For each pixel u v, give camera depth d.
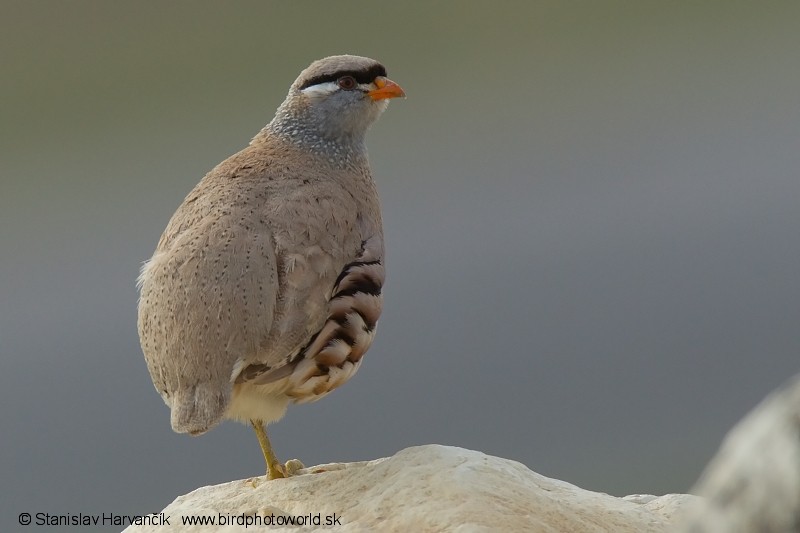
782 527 5.77
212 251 12.58
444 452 11.35
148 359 12.85
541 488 11.40
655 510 11.89
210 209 13.28
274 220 13.12
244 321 12.27
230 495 12.39
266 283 12.52
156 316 12.59
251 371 12.43
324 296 12.94
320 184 14.16
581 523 10.45
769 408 6.09
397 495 10.70
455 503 10.34
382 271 13.84
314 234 13.21
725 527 5.98
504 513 10.21
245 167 14.31
